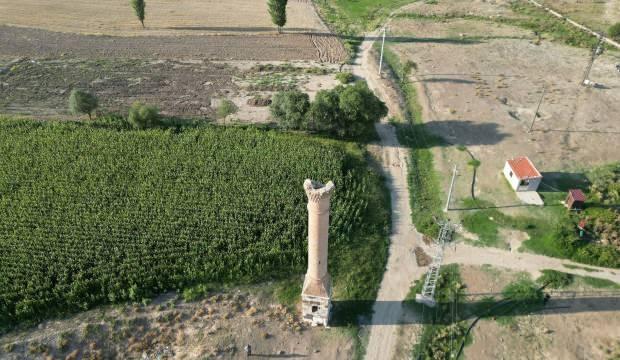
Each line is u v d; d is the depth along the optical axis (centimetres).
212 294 4256
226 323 4012
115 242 4600
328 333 3953
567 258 4603
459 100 7238
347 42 9231
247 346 3834
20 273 4262
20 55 8550
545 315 4088
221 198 5116
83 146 5838
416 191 5531
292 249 4578
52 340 3806
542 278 4394
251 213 4928
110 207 4975
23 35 9288
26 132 6150
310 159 5700
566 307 4147
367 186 5497
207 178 5378
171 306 4125
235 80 7925
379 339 3919
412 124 6750
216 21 10100
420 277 4453
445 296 4253
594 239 4778
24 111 6856
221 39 9356
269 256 4519
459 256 4653
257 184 5303
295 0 11444
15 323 3966
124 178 5384
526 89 7525
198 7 10744
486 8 10912
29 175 5369
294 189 5250
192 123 6562
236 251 4541
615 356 3750
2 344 3778
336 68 8344
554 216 5059
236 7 10831
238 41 9306
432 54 8781
